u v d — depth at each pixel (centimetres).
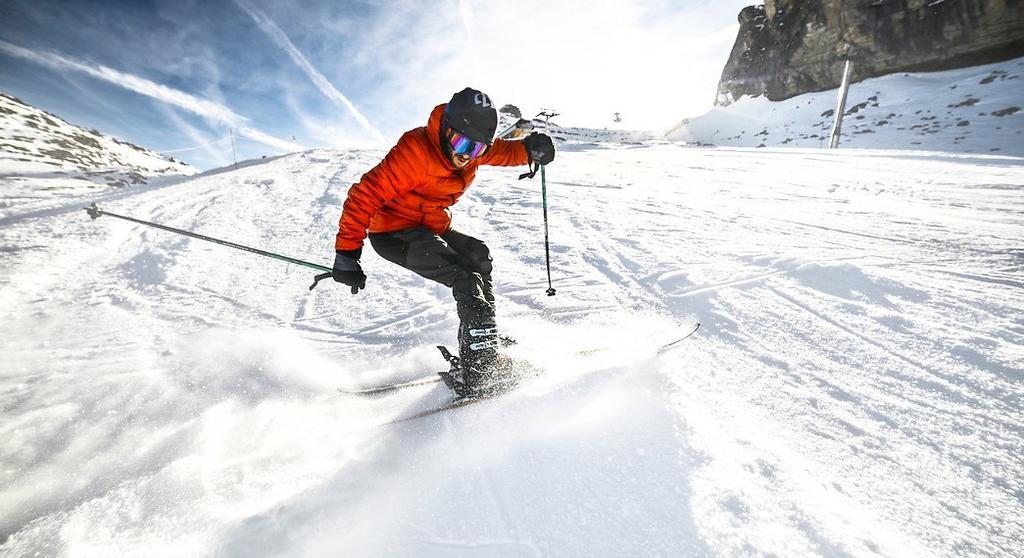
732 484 141
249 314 361
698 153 1463
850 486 139
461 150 199
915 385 186
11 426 215
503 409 188
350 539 136
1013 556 116
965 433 158
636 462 153
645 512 135
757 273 319
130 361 285
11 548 137
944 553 117
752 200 607
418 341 297
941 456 149
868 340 221
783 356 216
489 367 203
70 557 132
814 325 241
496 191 809
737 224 468
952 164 849
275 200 827
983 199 532
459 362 225
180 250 538
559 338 264
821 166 937
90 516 147
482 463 161
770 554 119
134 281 451
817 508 131
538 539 131
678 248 396
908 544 120
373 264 466
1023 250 324
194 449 187
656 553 123
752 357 217
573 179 902
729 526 128
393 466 166
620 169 1048
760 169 955
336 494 153
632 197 672
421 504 147
